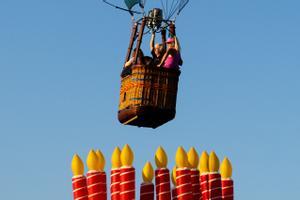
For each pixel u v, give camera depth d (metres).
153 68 29.11
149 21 28.84
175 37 29.16
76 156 31.69
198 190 33.09
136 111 28.91
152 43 29.47
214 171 33.31
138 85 29.02
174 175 33.69
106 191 31.66
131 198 31.23
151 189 32.56
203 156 33.56
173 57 29.30
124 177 31.36
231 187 34.06
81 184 31.52
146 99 28.92
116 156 32.03
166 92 29.16
